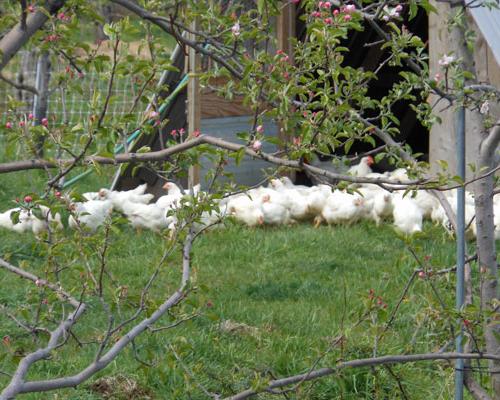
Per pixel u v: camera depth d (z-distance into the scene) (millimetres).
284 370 9102
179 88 15078
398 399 8531
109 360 4945
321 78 5312
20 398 8375
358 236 14414
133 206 15031
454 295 7957
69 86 5688
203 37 6211
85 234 5430
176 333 9836
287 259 13344
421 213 14586
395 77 19984
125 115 5074
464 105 6148
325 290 11797
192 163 5477
